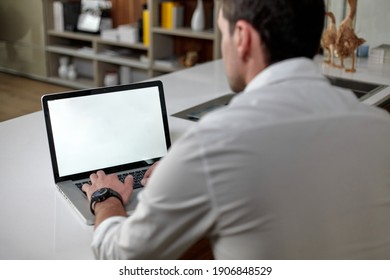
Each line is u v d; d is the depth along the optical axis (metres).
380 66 2.66
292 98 0.82
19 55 5.64
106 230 0.98
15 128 1.77
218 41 4.06
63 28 5.22
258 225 0.77
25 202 1.25
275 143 0.77
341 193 0.82
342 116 0.83
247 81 0.91
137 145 1.46
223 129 0.77
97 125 1.42
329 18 2.77
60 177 1.35
